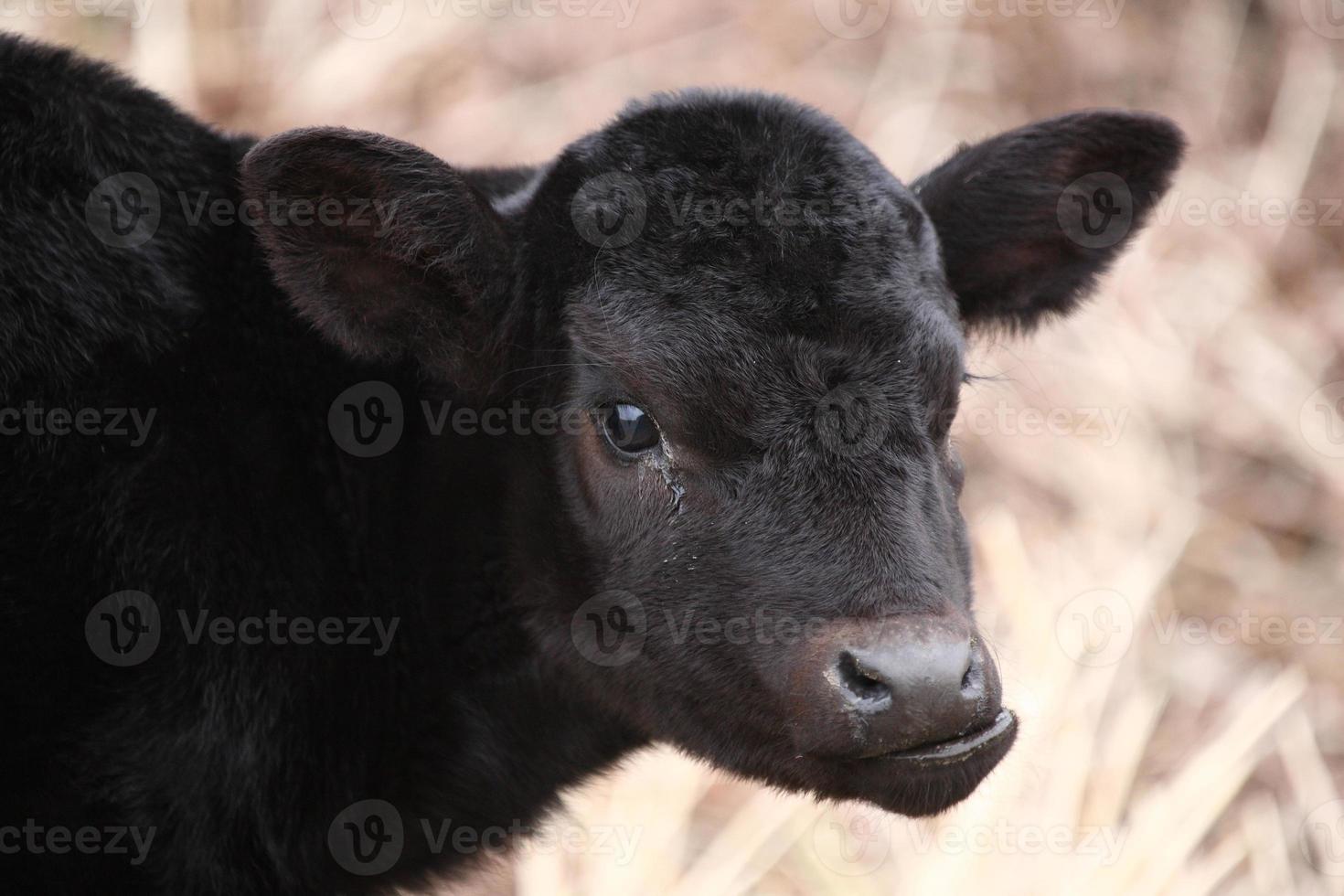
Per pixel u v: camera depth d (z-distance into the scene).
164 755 11.48
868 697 10.16
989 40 27.25
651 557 11.30
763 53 26.50
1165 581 21.44
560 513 11.87
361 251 11.54
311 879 12.34
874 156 12.42
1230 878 18.39
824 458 10.68
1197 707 20.14
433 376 12.40
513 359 12.11
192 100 23.42
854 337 10.88
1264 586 21.69
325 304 11.44
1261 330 24.59
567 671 12.45
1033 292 14.23
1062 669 19.31
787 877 18.06
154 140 12.30
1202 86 27.94
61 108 11.91
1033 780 18.39
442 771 12.80
